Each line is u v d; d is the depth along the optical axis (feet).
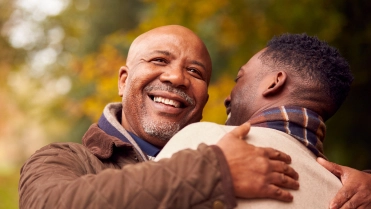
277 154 4.55
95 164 5.68
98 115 17.46
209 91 18.42
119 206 4.14
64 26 34.37
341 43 17.58
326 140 18.08
